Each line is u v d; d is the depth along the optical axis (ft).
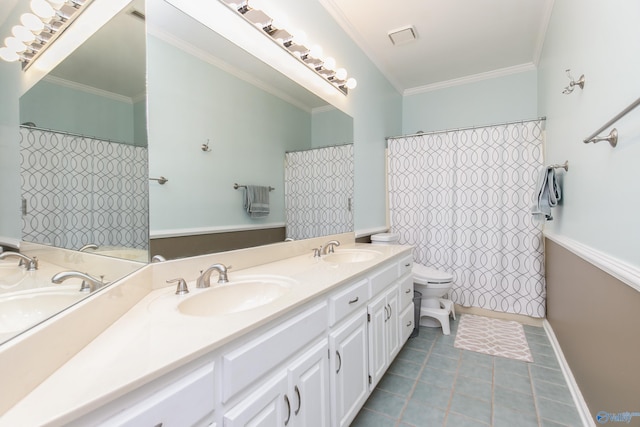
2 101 1.94
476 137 9.30
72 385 1.73
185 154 4.29
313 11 6.68
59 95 2.52
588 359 4.83
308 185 6.81
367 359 5.04
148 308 3.05
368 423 4.92
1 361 1.48
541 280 8.54
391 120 11.09
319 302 3.84
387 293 6.04
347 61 8.07
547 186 6.67
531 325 8.73
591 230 4.66
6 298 1.90
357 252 7.01
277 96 5.95
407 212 10.33
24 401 1.59
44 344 1.78
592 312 4.64
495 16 7.67
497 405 5.32
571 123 5.83
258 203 5.52
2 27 1.98
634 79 3.22
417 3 7.20
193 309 3.39
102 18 3.03
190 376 2.20
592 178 4.62
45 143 2.34
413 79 11.22
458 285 9.59
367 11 7.47
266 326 2.93
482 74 10.73
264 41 5.62
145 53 3.65
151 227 3.77
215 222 4.71
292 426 3.18
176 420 2.08
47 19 2.35
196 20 4.43
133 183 3.45
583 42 4.97
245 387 2.65
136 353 2.12
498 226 9.01
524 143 8.68
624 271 3.34
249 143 5.36
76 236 2.61
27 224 2.14
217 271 4.28
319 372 3.69
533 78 10.06
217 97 4.79
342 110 7.92
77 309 2.14
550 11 7.29
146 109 3.66
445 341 7.84
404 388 5.86
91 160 2.85
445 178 9.75
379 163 10.11
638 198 3.13
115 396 1.69
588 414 4.76
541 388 5.78
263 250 5.42
